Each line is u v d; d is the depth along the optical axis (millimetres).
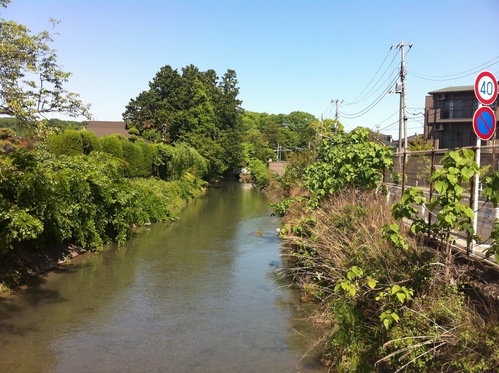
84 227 10141
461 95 29797
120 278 8578
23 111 8430
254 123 97062
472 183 5254
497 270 4473
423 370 3791
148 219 15406
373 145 9078
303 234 9000
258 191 37812
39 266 8609
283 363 5051
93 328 6043
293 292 7852
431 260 4844
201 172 35906
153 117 43594
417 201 4367
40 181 7582
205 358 5164
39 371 4734
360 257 5664
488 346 3404
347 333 4922
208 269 9469
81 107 9641
